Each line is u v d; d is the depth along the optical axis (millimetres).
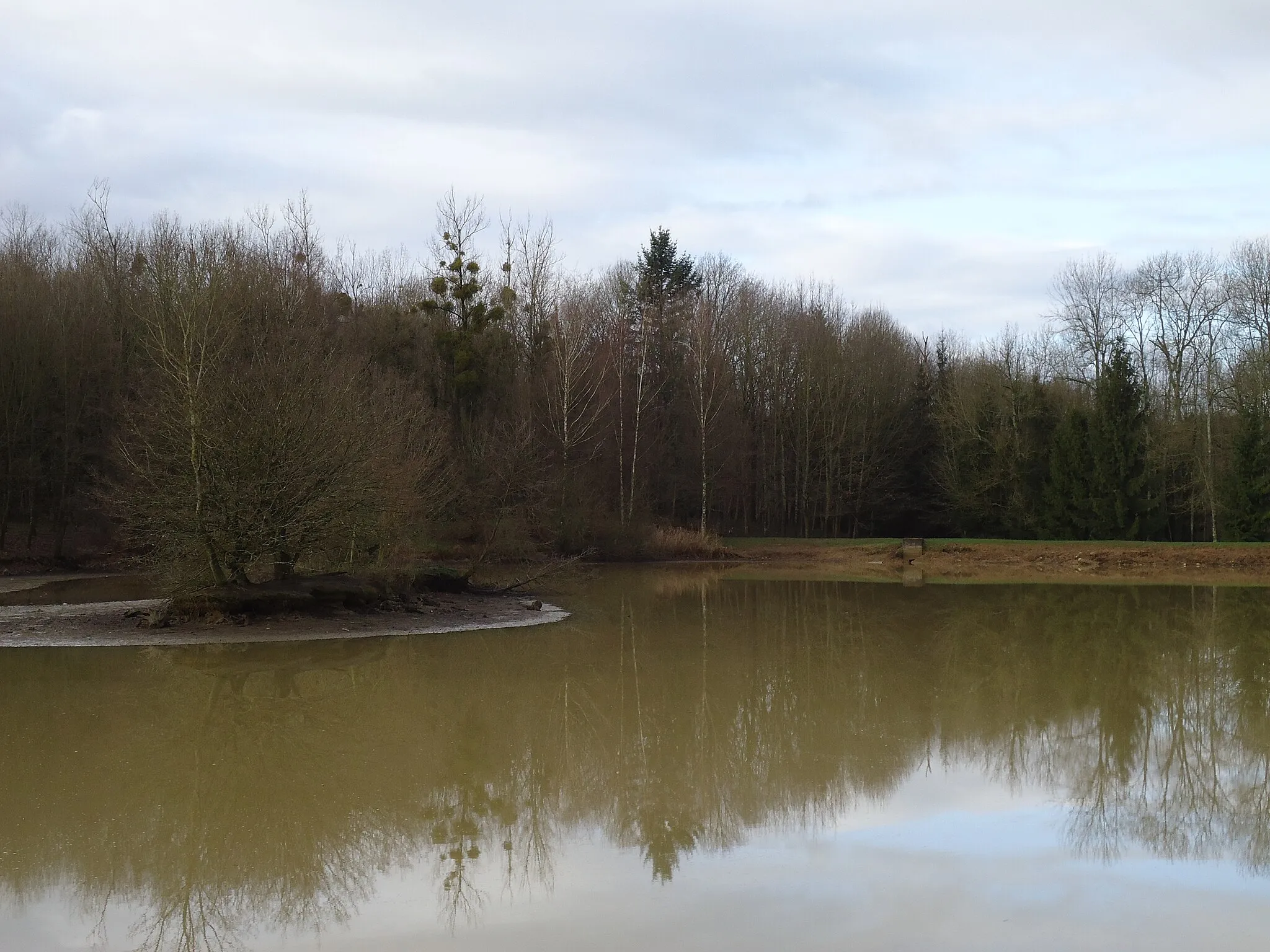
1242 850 9781
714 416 55312
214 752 13141
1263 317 51531
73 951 7473
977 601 33438
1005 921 7973
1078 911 8172
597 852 9641
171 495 23469
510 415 46156
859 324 67188
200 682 17516
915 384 63469
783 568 47938
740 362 62781
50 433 41750
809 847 9797
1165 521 53594
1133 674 19703
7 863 9273
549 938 7613
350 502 23969
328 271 52406
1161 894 8594
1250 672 19953
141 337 36000
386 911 8188
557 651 21688
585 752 13508
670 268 71500
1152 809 11172
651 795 11578
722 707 16484
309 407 23906
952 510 59531
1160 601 33500
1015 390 57562
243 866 9242
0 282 41719
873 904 8305
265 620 23312
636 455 52531
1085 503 53531
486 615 27000
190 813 10719
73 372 41719
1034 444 57438
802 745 14016
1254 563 45688
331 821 10570
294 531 23312
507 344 49031
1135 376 53688
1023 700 17234
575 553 48031
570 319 51375
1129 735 14789
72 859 9375
